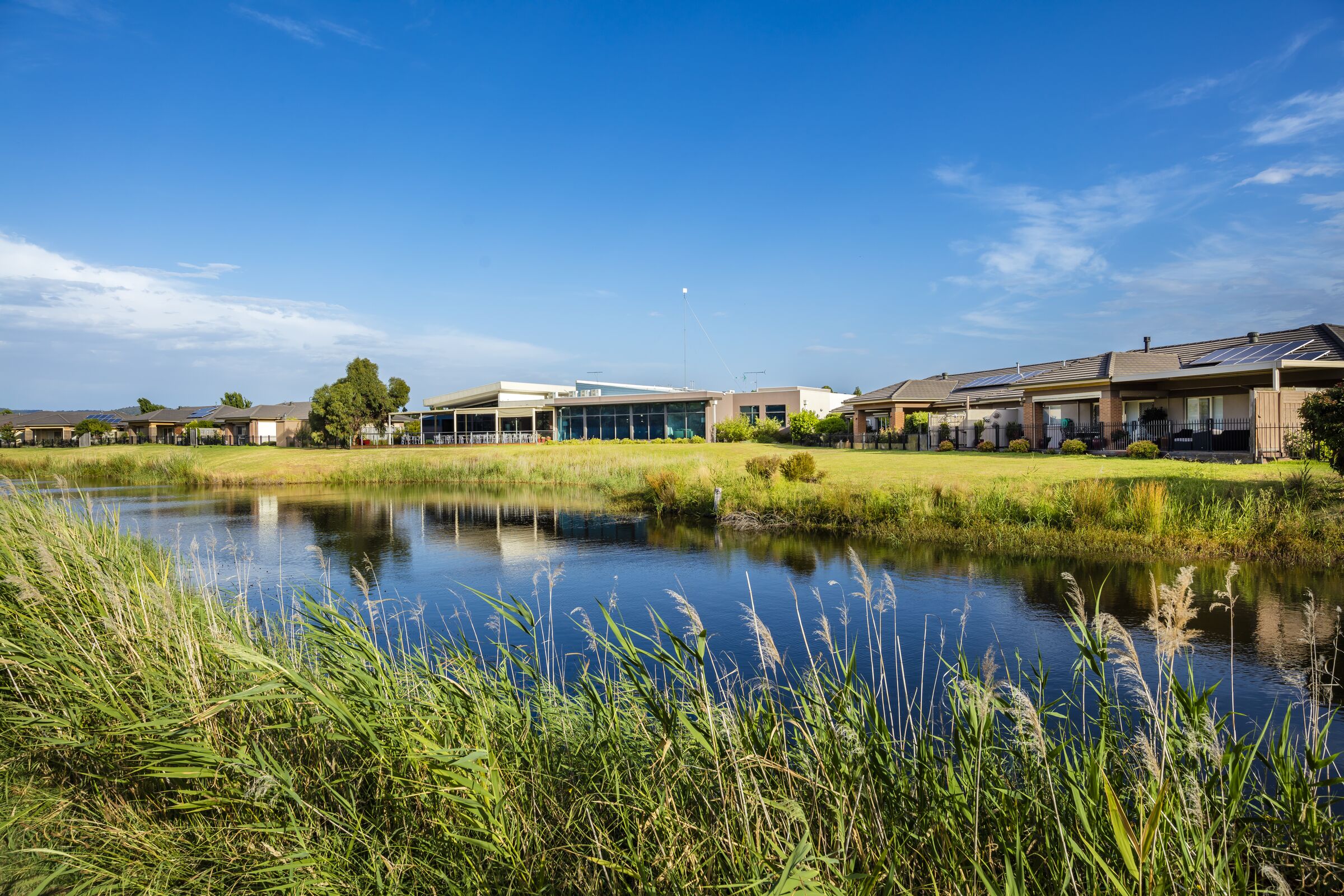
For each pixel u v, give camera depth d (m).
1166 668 6.10
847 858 2.49
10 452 47.81
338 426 53.34
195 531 16.53
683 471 22.83
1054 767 2.90
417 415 59.25
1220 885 2.25
